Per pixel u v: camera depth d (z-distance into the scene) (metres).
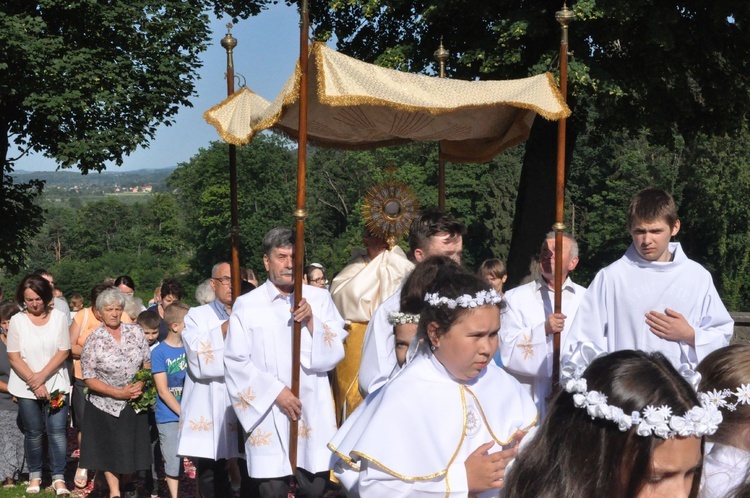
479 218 53.22
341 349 5.45
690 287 4.75
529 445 2.06
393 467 2.88
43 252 123.88
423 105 5.18
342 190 66.81
